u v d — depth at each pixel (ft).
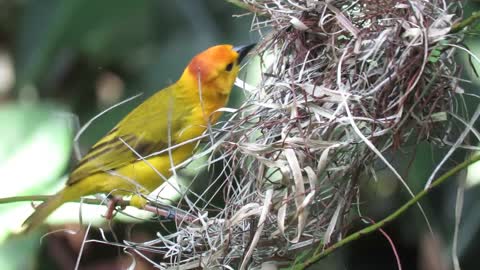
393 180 9.43
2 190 9.14
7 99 9.93
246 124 9.14
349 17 9.11
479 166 9.42
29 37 9.65
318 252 9.08
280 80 9.16
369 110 9.04
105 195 9.29
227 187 9.16
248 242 9.07
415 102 9.01
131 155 9.29
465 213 9.45
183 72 9.45
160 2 9.66
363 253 9.62
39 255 9.57
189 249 9.12
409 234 9.57
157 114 9.32
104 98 9.80
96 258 9.61
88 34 9.66
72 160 9.45
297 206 8.99
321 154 9.03
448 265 9.47
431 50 8.99
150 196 9.21
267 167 9.07
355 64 9.06
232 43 9.62
